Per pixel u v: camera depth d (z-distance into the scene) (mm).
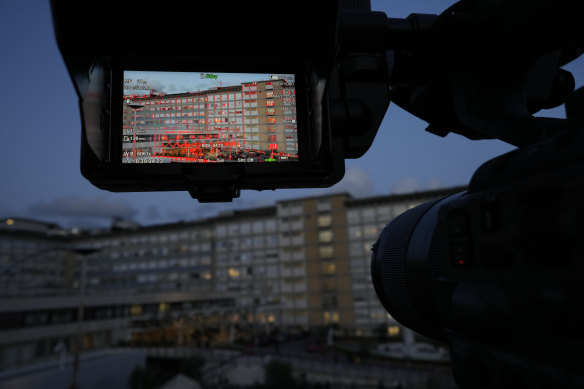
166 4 1328
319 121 1359
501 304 739
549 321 621
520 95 1348
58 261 77000
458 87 1396
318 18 1319
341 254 61188
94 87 1317
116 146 1425
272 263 65875
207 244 70500
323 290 61094
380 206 59938
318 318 60656
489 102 1315
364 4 1574
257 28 1439
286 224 65625
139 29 1420
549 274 627
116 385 25812
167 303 49094
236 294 61219
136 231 75125
